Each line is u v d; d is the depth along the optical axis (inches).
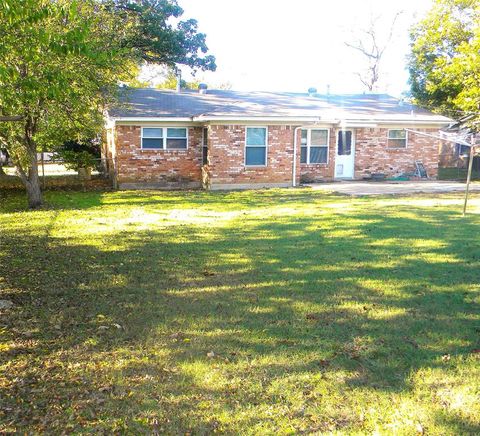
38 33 211.5
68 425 122.3
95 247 323.9
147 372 149.4
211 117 692.7
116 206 535.2
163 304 210.7
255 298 217.8
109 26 506.0
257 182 737.0
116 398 135.0
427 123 830.5
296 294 222.5
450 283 235.9
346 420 123.6
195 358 158.1
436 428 119.6
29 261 285.6
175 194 652.1
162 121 724.0
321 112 795.4
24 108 394.3
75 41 218.8
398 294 220.5
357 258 287.4
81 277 252.5
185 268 270.5
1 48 209.3
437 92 1077.8
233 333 178.2
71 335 177.0
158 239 349.7
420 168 846.5
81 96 397.4
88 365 154.0
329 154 795.4
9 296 220.8
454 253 295.9
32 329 182.4
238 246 324.2
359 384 141.1
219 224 410.0
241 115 705.0
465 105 802.2
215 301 214.4
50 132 471.5
